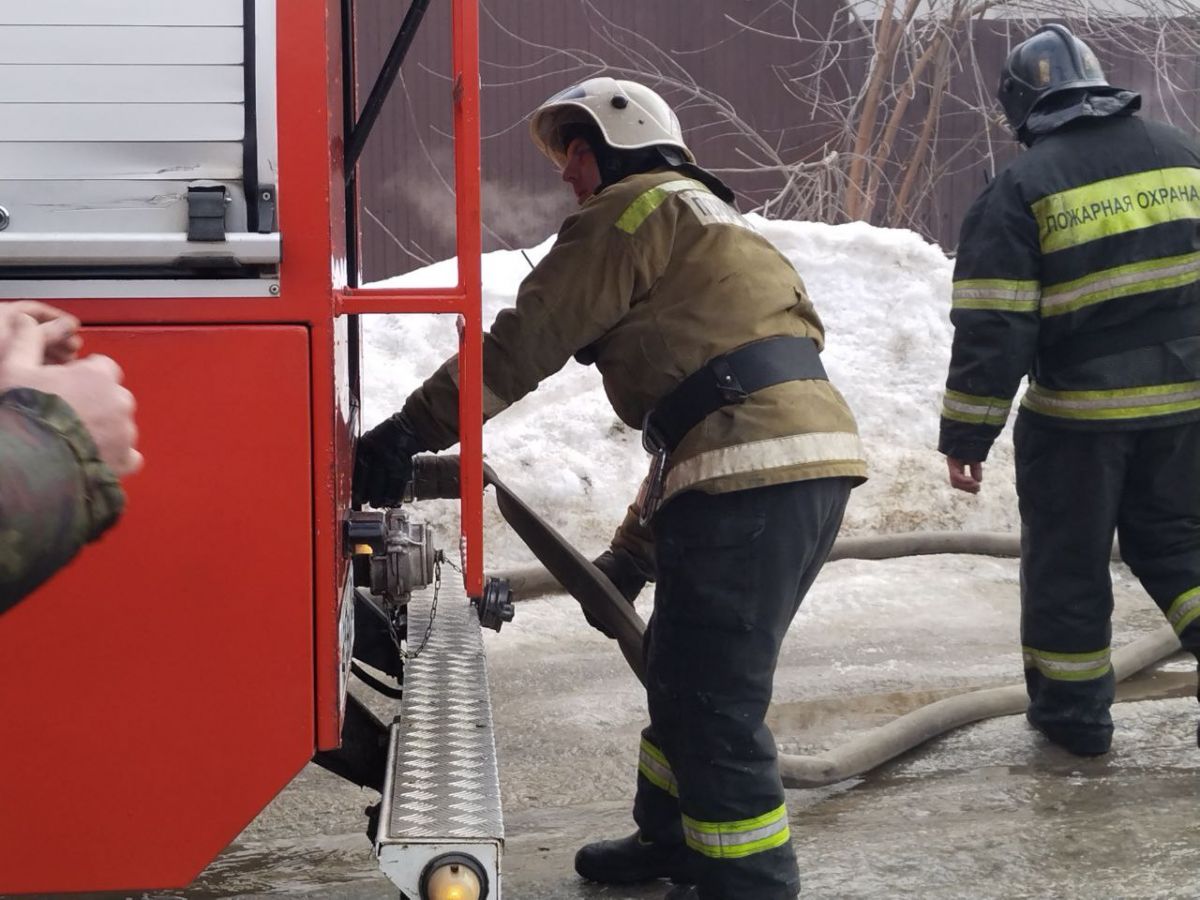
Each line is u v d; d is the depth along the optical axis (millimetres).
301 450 1781
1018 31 12383
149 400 1752
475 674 2402
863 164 12016
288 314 1765
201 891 3135
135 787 1801
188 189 1714
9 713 1776
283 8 1718
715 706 2506
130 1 1693
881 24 11703
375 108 2209
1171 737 4000
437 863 1682
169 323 1750
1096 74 3766
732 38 12555
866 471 2580
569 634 5160
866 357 7312
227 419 1768
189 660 1792
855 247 7770
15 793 1788
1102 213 3584
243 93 1722
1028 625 3912
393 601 2260
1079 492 3717
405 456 2555
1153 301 3611
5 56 1682
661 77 11883
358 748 2553
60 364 1107
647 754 2967
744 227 2652
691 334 2521
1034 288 3631
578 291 2502
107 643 1779
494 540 5969
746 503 2471
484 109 12211
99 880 1807
